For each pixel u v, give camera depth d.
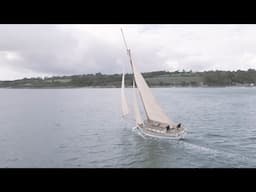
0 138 46.47
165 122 40.38
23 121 66.81
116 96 171.50
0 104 119.88
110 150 36.69
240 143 38.69
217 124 55.97
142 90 43.09
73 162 31.81
